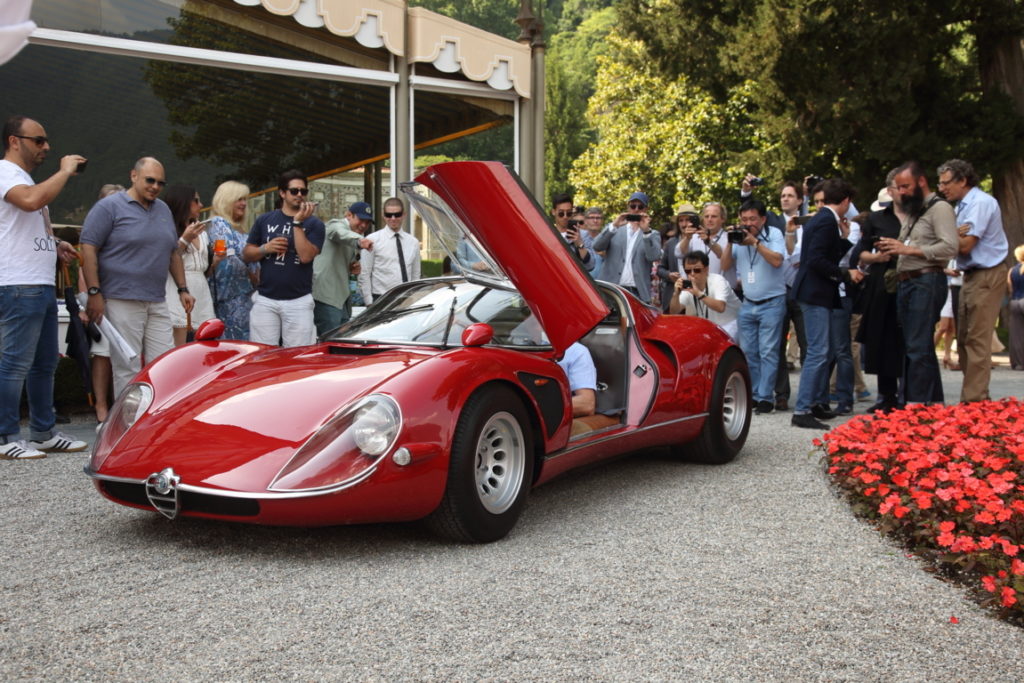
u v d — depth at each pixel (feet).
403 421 10.78
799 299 22.36
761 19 53.47
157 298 18.94
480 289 15.02
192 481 10.46
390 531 12.41
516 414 12.28
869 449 14.80
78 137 28.04
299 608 9.41
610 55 107.45
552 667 7.99
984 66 56.39
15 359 17.02
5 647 8.34
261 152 32.17
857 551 11.73
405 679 7.72
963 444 14.70
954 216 20.98
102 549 11.42
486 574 10.60
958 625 9.17
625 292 16.61
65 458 17.26
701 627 9.00
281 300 21.09
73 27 26.48
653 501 14.42
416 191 14.07
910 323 21.66
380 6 30.30
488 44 32.76
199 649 8.31
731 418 17.93
